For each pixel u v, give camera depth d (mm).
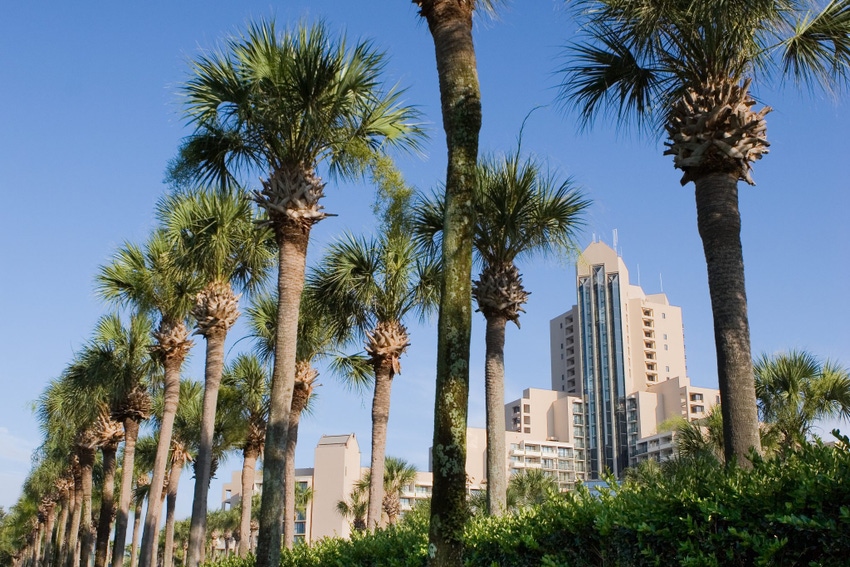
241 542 26031
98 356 24219
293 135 12547
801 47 9047
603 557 6688
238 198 16750
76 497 38125
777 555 5141
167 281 20094
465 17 7609
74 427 29953
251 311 22547
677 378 121875
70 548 37500
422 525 11367
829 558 4859
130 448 24719
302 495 65500
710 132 8445
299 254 12258
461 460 6238
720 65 8555
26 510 53469
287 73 11594
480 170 13672
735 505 5535
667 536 5922
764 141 8500
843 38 8820
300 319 20250
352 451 86812
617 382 129250
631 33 9320
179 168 13156
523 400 131500
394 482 43594
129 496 24516
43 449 35844
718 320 8102
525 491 40188
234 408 26984
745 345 7934
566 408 130000
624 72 9828
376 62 12328
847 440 5359
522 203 13469
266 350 23047
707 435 17797
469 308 6660
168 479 40188
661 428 110062
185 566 16859
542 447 123500
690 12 8297
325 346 21359
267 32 11719
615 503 6871
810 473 5207
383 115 13055
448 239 6809
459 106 7211
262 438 27219
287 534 20859
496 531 8555
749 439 7629
